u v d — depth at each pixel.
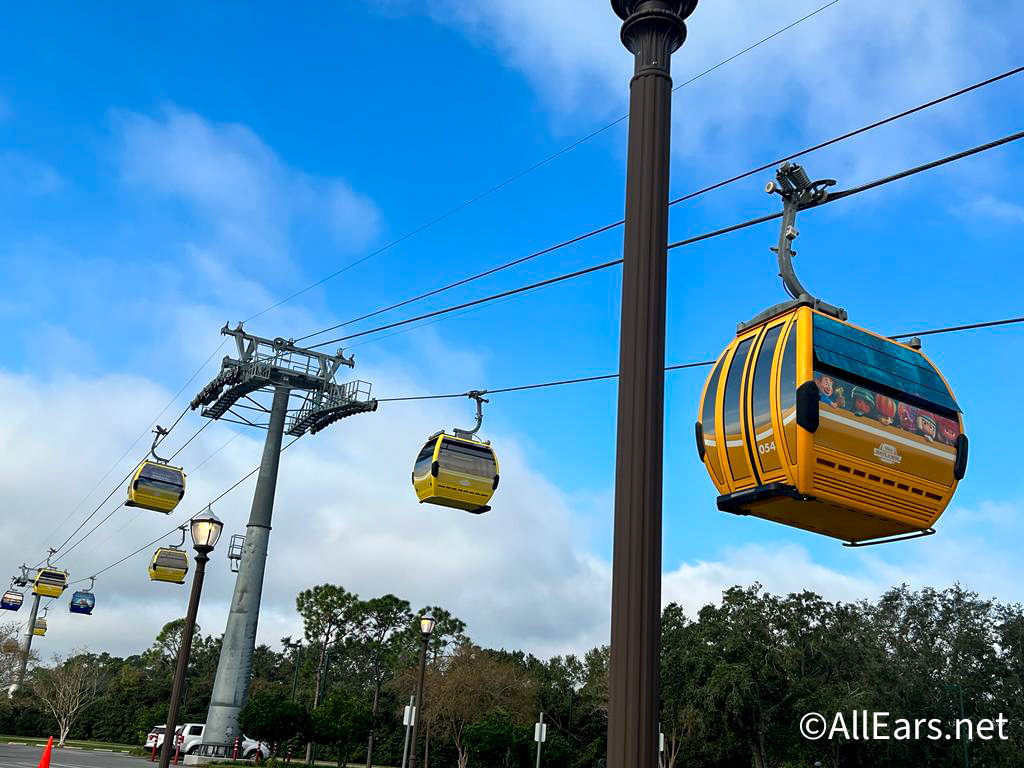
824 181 7.22
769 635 55.94
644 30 5.70
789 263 7.05
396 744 59.34
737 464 6.70
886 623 61.78
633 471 4.73
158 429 33.41
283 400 35.41
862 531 7.03
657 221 5.23
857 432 6.40
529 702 57.00
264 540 34.28
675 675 55.03
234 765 31.02
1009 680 58.25
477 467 16.98
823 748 54.00
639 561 4.55
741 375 6.84
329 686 69.75
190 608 16.61
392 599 61.91
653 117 5.47
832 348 6.51
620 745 4.26
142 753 44.44
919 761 55.12
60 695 62.66
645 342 4.98
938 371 7.11
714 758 56.94
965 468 6.86
